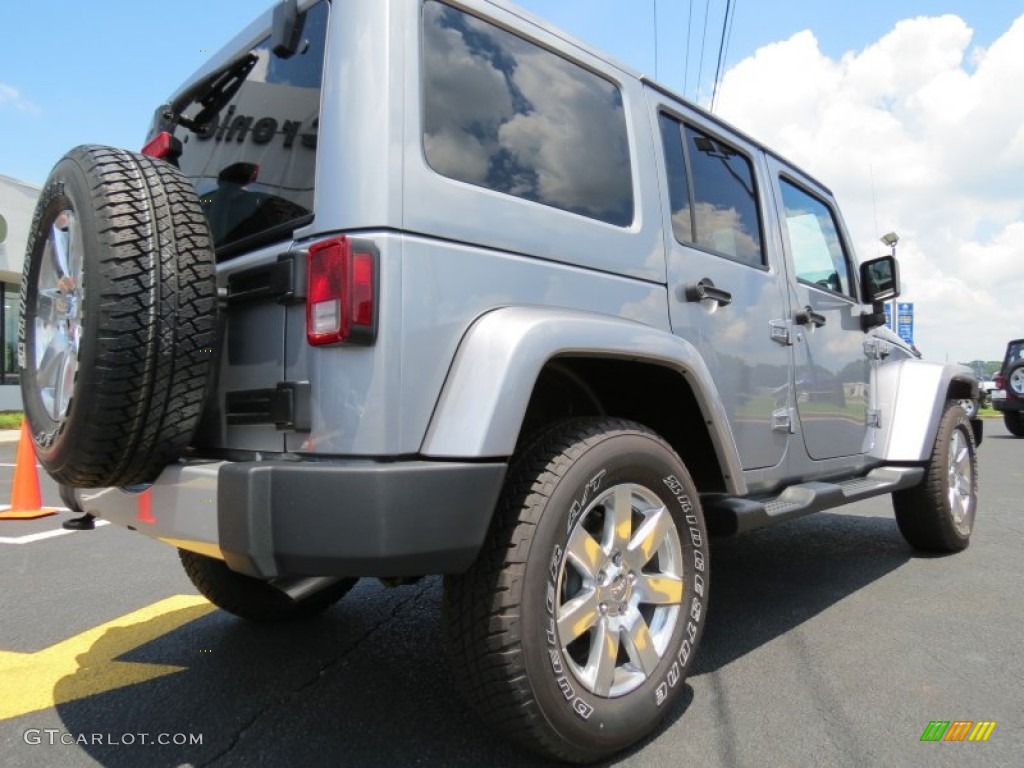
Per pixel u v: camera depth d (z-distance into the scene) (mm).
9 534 5426
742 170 3527
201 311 2088
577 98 2615
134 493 2254
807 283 3811
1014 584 4031
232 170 2482
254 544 1804
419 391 1953
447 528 1857
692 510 2523
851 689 2703
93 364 1964
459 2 2262
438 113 2131
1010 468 9391
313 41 2213
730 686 2736
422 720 2486
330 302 1906
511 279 2193
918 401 4395
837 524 5785
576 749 2066
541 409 2816
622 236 2602
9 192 16156
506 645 1951
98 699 2666
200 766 2199
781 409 3418
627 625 2277
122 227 2002
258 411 2104
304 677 2854
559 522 2059
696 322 2902
